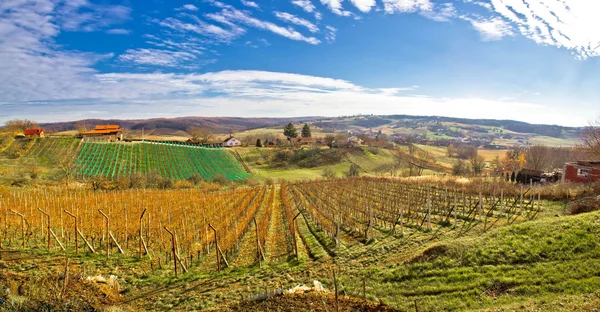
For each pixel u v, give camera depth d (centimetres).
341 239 2348
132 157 7050
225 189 5916
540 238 1559
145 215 2986
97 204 3219
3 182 4562
